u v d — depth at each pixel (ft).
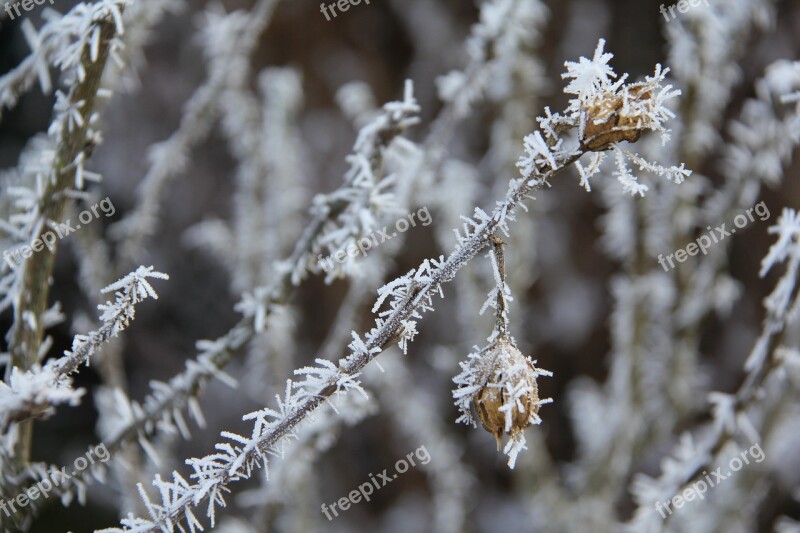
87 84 1.26
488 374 1.20
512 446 1.20
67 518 3.18
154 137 3.71
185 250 3.81
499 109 1.89
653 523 1.56
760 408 1.99
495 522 3.59
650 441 2.09
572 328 3.95
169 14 3.69
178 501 1.20
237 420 3.61
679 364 2.02
